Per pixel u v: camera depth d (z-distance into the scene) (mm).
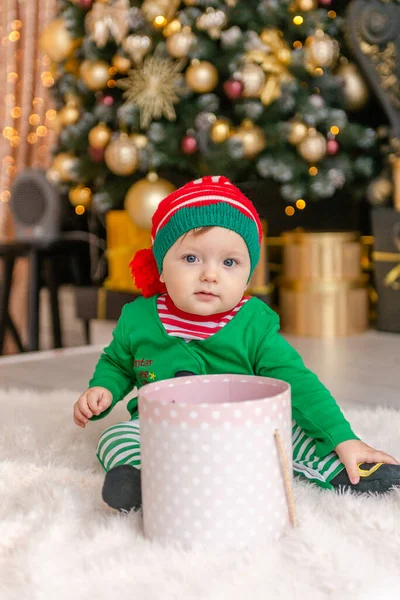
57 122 2990
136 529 874
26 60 3477
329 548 800
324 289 2658
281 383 917
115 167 2648
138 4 2664
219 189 1067
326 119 2615
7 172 3566
